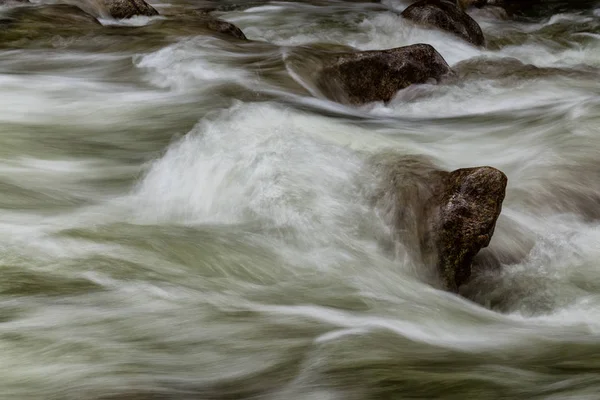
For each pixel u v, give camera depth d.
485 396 4.16
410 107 10.85
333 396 4.14
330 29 17.03
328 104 10.49
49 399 4.02
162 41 12.76
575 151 8.15
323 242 6.12
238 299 5.32
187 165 7.15
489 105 10.94
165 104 10.16
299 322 5.03
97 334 4.68
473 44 15.50
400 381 4.30
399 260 6.10
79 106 10.05
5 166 7.89
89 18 14.43
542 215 7.04
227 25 14.12
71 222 6.42
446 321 5.39
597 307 5.74
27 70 11.58
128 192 7.39
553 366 4.60
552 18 20.67
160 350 4.59
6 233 5.99
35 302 5.00
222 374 4.36
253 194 6.54
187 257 5.79
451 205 5.98
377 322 5.16
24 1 15.28
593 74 12.18
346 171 6.85
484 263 6.27
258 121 7.95
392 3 22.39
